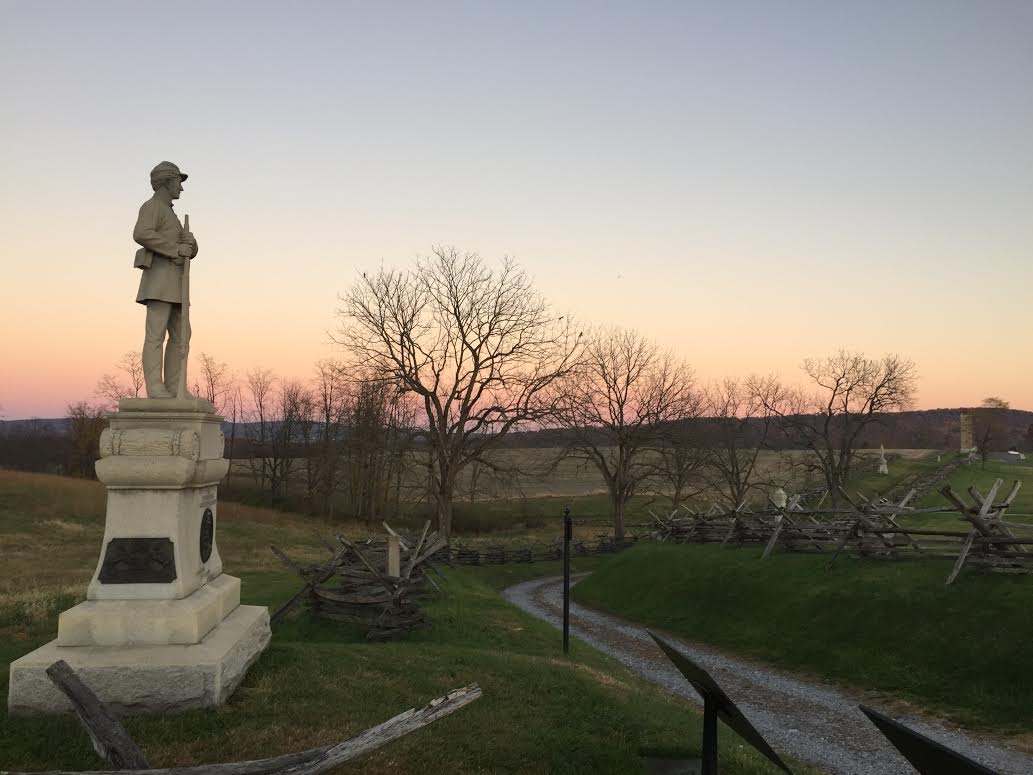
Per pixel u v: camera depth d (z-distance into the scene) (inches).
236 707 298.0
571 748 295.4
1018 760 416.5
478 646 575.5
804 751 442.0
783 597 772.0
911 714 502.9
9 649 465.1
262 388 2839.6
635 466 1962.4
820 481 2507.4
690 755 309.1
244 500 2420.0
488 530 2118.6
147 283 339.6
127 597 310.2
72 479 1953.7
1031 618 561.6
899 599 660.7
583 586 1154.0
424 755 273.0
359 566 712.4
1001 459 3289.9
